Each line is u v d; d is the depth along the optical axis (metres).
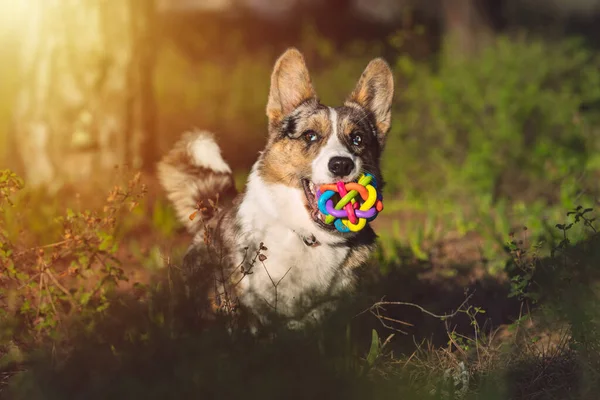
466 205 12.27
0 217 6.99
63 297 6.54
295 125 6.88
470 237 10.59
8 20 17.67
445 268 9.07
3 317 6.22
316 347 5.50
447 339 6.84
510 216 11.34
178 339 5.44
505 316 7.54
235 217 6.79
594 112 13.76
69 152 10.73
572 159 11.70
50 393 5.19
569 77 14.99
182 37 27.70
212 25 29.34
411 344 6.62
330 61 21.23
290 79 7.28
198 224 7.41
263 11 32.34
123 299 6.72
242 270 6.21
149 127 11.38
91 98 10.74
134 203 6.84
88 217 6.68
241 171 14.22
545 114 13.27
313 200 6.57
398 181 13.52
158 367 5.24
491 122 13.45
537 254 7.22
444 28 22.00
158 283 7.12
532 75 14.61
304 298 6.34
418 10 24.52
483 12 21.28
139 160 11.16
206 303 6.56
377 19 31.39
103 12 10.71
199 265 6.77
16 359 6.07
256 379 5.04
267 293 6.44
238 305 6.28
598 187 11.13
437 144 13.85
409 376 5.78
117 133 10.91
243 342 5.59
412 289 7.98
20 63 10.92
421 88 14.55
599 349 5.84
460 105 13.87
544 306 6.48
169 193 7.68
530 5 32.09
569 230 8.94
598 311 5.91
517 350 6.39
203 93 20.67
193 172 7.64
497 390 5.58
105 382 5.12
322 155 6.59
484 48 18.45
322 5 31.97
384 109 7.54
